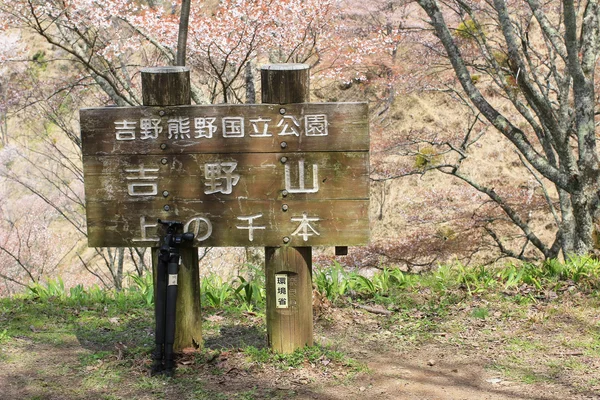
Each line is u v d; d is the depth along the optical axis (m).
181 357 4.15
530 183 15.96
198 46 10.59
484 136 17.59
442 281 6.15
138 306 5.65
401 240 13.09
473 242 12.61
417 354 4.41
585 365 4.12
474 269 6.56
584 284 5.76
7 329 4.84
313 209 3.96
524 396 3.69
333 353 4.22
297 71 3.87
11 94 13.77
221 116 3.94
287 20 10.80
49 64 19.05
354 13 15.30
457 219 12.95
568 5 6.91
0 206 15.44
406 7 15.64
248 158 3.96
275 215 3.99
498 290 5.82
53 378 3.94
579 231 7.87
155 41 10.37
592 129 7.59
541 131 9.90
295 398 3.66
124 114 3.98
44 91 13.30
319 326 5.00
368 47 12.98
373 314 5.32
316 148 3.92
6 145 17.69
